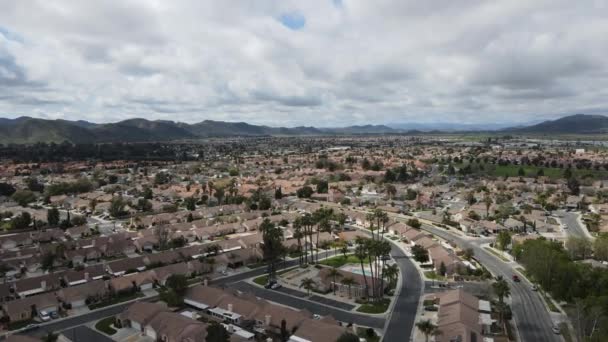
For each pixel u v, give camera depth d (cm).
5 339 8819
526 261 13262
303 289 12794
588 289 10938
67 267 15088
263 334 9756
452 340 8950
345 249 16388
